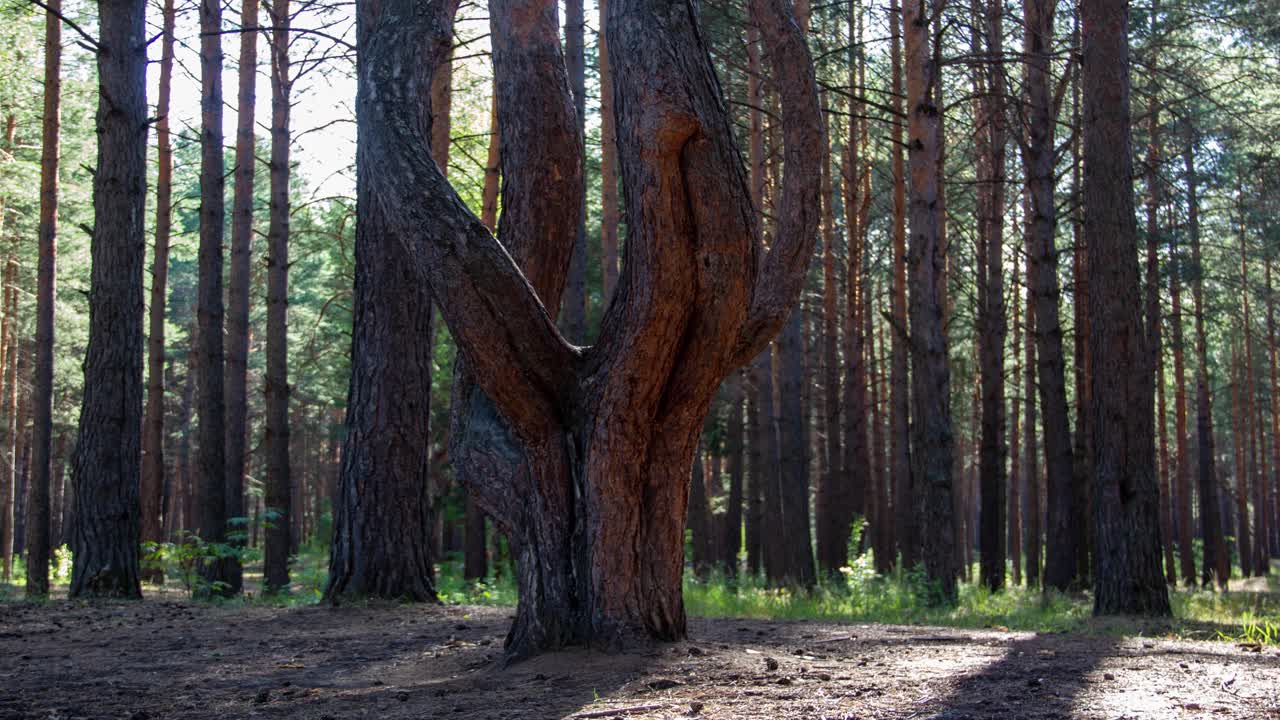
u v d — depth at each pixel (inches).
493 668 223.0
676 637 222.8
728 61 697.0
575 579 219.5
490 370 213.0
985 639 279.4
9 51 768.9
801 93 209.9
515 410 218.4
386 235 390.0
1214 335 1176.2
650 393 210.4
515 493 226.8
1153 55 749.9
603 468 215.3
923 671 204.7
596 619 216.8
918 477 502.6
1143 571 414.6
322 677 234.7
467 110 943.7
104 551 439.5
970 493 1700.3
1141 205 888.9
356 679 230.8
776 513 792.9
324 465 2038.6
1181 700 170.7
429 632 306.5
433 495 984.3
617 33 200.2
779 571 781.3
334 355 1261.1
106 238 448.1
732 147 199.5
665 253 198.2
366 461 388.8
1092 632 342.0
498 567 924.6
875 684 188.2
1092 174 429.1
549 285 242.8
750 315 215.0
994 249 767.7
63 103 920.9
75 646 288.5
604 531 216.7
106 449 442.0
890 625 338.0
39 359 654.5
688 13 198.5
